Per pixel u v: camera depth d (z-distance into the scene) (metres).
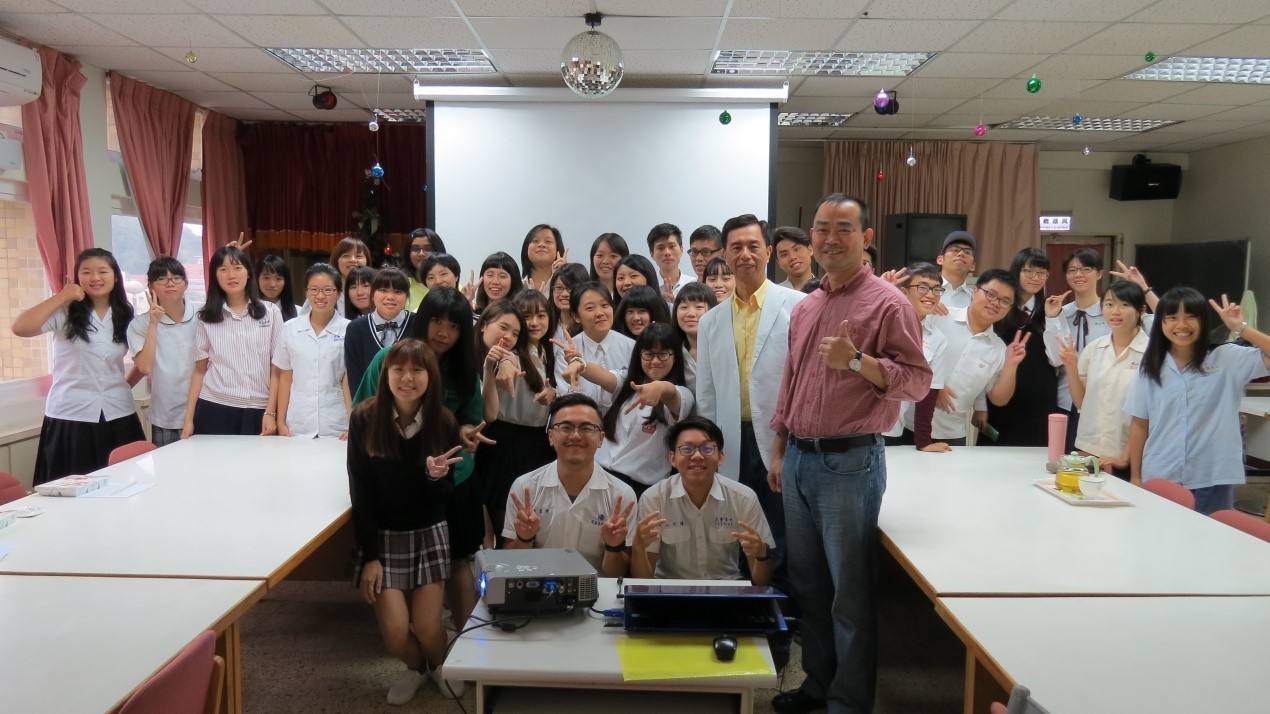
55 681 1.27
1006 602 1.60
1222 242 6.66
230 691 1.62
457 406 2.52
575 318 3.21
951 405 3.12
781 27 4.08
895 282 3.03
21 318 3.38
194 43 4.31
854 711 2.01
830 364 1.78
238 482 2.53
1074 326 3.54
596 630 1.56
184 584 1.68
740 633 1.52
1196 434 2.77
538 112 5.31
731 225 2.55
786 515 2.10
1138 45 4.36
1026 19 3.93
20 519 2.12
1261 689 1.25
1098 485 2.35
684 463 2.22
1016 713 1.14
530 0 3.69
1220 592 1.65
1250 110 5.86
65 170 4.38
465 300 2.48
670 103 5.30
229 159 6.26
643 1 3.71
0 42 3.79
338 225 6.62
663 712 1.44
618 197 5.35
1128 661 1.34
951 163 7.20
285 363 3.34
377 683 2.53
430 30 4.14
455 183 5.34
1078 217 7.80
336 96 5.56
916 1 3.69
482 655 1.45
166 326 3.56
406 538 2.28
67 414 3.56
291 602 3.19
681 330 2.91
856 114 6.23
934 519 2.16
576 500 2.25
